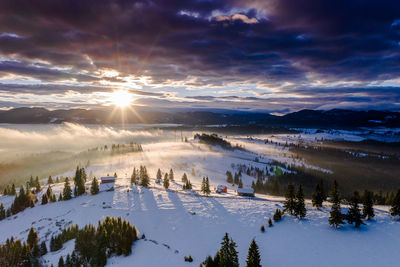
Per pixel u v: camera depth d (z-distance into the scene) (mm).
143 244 56125
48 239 65062
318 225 57188
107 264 50062
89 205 85062
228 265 40156
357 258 43500
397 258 42375
